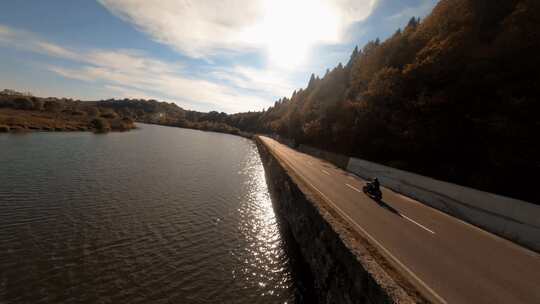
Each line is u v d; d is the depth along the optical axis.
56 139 54.16
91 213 18.80
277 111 126.75
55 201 20.27
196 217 20.53
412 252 9.50
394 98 25.22
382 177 23.62
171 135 96.81
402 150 24.70
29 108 104.12
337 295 9.18
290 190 21.02
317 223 13.11
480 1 19.06
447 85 19.61
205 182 32.28
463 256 9.55
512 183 15.63
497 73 16.47
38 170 28.53
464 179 18.33
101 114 125.62
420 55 22.48
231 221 20.69
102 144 53.84
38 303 9.86
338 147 39.41
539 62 14.72
